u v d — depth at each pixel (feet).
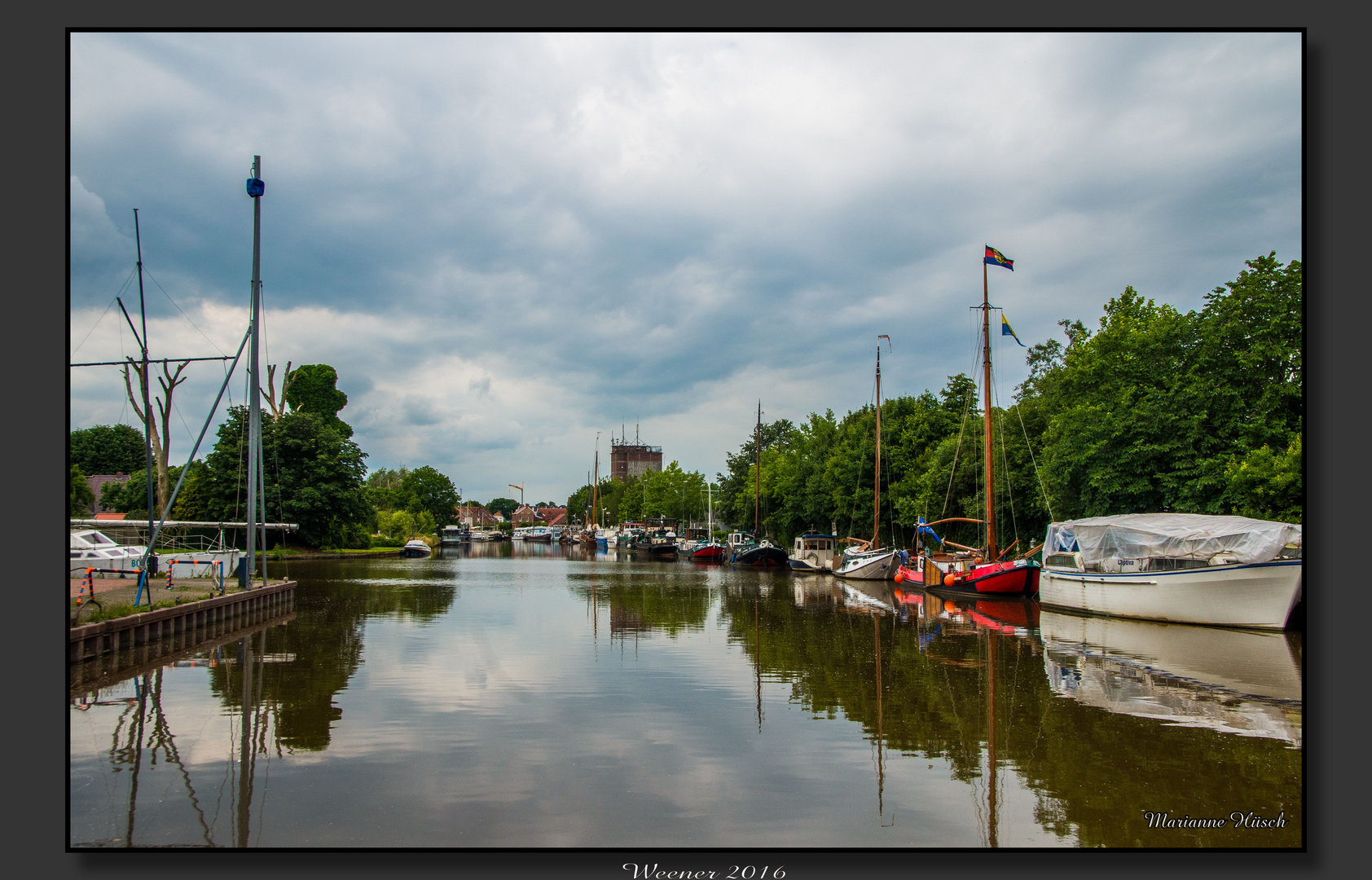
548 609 98.02
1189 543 79.82
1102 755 38.24
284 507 206.28
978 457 144.56
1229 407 90.53
